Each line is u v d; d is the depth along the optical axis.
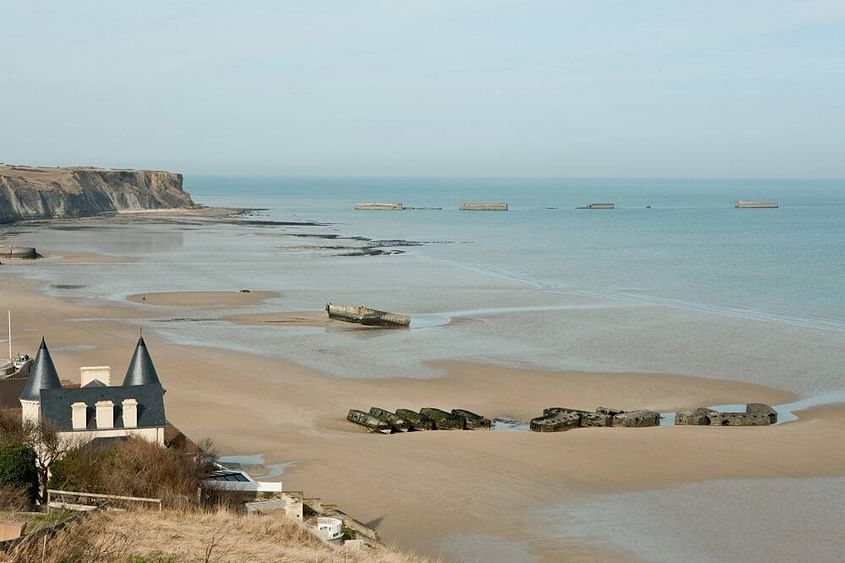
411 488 67.00
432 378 101.56
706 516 62.78
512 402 93.06
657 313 143.12
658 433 81.75
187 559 39.50
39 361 66.44
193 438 77.31
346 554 45.72
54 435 57.88
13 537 37.25
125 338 119.06
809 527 61.16
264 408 87.88
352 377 101.38
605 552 56.97
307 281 180.38
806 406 92.38
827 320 137.75
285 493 58.53
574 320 137.12
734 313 143.50
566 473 70.75
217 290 165.38
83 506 48.78
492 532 59.62
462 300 157.12
